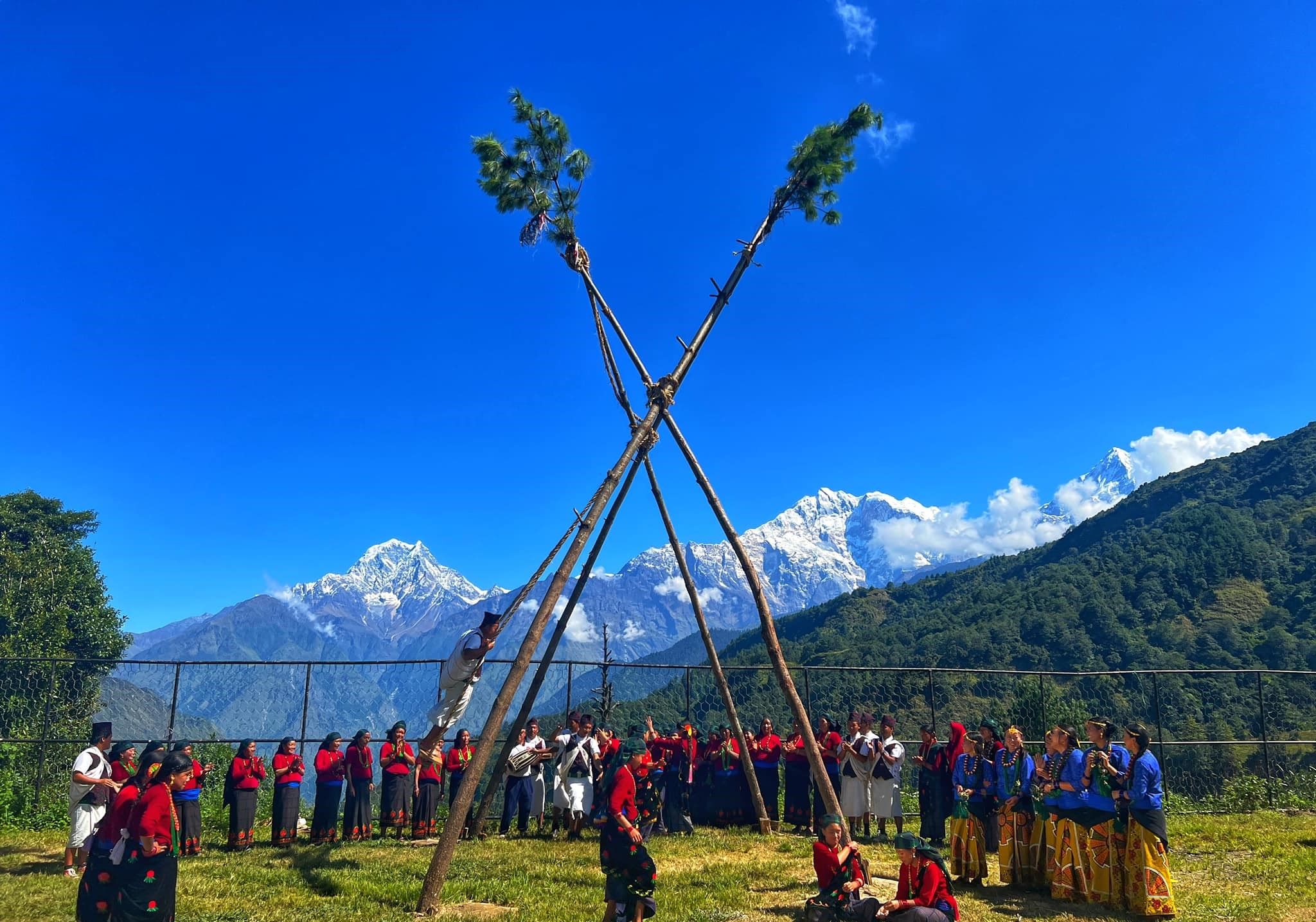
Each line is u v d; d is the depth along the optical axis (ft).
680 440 42.88
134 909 22.50
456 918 29.25
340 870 36.78
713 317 43.34
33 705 69.92
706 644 50.03
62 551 102.73
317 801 46.47
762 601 39.34
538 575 36.45
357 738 48.19
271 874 36.19
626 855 25.40
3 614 92.73
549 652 45.29
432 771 47.78
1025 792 33.86
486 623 34.94
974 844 34.78
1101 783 31.35
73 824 37.24
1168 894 29.43
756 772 51.60
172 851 23.34
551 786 49.19
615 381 44.45
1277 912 30.53
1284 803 59.77
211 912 29.45
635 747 27.81
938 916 25.02
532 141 44.32
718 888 33.55
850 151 44.50
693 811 52.54
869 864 38.73
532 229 43.96
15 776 57.72
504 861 39.01
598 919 28.89
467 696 35.94
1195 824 51.03
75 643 96.63
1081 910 30.37
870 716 49.42
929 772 45.50
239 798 43.98
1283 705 101.71
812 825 49.78
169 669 80.69
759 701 73.87
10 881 35.09
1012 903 31.45
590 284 44.73
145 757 24.39
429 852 41.86
